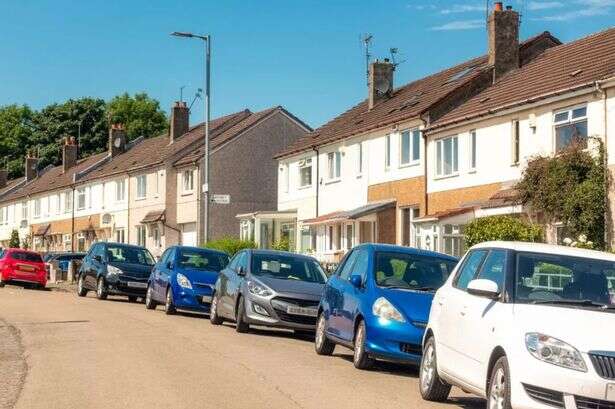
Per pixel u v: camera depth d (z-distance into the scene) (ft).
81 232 254.06
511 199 101.81
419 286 50.96
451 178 122.01
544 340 30.48
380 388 43.70
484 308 34.60
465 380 35.32
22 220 300.61
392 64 161.27
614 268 35.37
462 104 127.13
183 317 89.20
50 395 40.32
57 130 339.16
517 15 129.90
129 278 114.73
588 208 91.45
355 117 161.89
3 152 351.05
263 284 71.10
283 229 179.01
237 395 40.16
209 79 129.49
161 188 207.00
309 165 167.84
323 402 38.65
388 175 138.41
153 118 337.52
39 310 93.04
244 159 197.26
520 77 121.08
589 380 29.19
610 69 95.35
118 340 63.62
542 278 34.68
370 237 141.28
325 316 57.00
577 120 97.55
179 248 96.07
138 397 39.65
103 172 240.94
